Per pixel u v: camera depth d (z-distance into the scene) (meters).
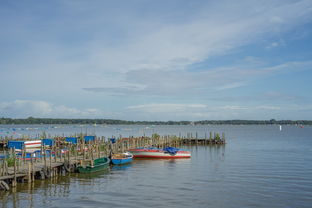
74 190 26.92
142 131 165.38
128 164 42.97
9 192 25.81
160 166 40.97
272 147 67.88
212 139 81.56
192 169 38.19
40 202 23.31
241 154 54.22
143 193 26.02
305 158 47.69
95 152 45.88
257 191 26.58
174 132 163.25
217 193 25.95
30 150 40.75
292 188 27.53
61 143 55.84
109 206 22.45
